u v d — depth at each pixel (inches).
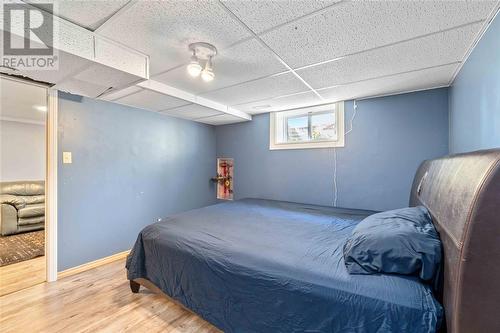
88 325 65.6
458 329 29.5
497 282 27.7
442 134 93.4
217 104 122.3
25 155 189.9
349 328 39.1
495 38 49.4
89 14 50.0
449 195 39.8
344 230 75.2
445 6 46.6
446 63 72.5
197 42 61.4
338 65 75.0
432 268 39.5
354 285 41.6
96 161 104.3
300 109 133.3
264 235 70.3
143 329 64.2
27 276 93.2
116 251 112.0
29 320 67.5
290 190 135.0
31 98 126.1
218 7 47.4
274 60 71.7
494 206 28.2
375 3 46.0
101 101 105.9
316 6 47.1
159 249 72.0
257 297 49.7
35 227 151.6
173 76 86.0
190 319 68.4
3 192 156.8
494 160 29.7
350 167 114.7
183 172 146.9
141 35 58.2
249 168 153.6
